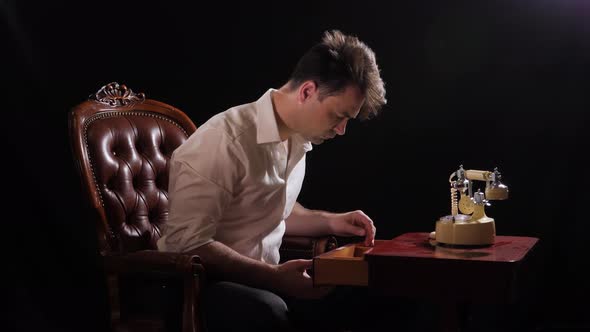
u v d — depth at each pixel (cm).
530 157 276
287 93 189
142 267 173
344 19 289
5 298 273
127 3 297
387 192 292
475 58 279
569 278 275
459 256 150
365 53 182
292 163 203
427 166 287
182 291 170
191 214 179
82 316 286
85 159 200
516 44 274
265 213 195
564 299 276
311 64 183
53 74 289
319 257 162
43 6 286
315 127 188
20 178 279
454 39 280
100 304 287
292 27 293
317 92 182
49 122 286
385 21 285
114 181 206
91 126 207
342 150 295
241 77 298
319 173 299
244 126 188
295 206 220
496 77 277
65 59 291
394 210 292
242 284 179
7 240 275
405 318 186
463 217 170
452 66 281
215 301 169
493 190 171
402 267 151
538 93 273
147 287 180
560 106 271
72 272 286
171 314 173
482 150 281
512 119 277
